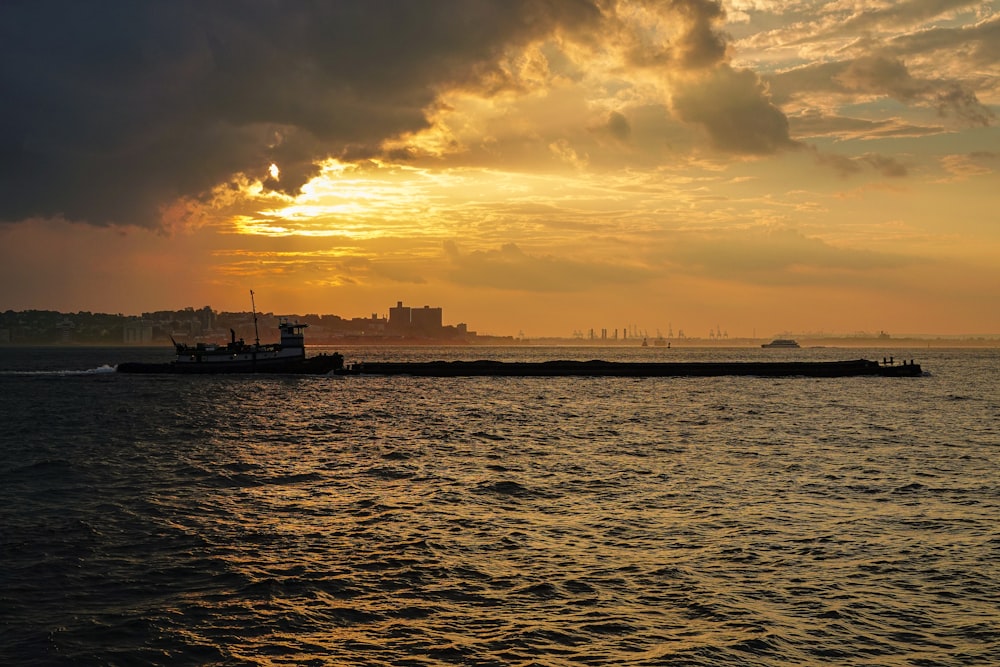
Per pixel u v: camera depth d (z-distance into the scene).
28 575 28.20
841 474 48.72
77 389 132.62
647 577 27.89
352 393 125.44
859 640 22.42
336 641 22.47
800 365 178.62
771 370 173.25
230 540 32.97
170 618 24.16
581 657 21.33
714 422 82.06
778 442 65.25
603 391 130.75
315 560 30.06
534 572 28.50
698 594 26.12
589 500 40.88
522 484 45.44
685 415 89.94
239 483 46.56
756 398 115.62
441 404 105.88
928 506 39.09
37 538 33.28
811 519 36.34
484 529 34.72
